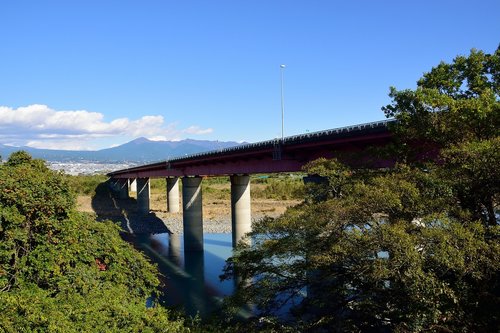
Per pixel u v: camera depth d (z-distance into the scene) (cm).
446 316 1527
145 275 2178
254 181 12581
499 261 1377
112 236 2200
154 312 1794
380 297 1731
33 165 2447
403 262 1438
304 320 2020
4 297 1516
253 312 2748
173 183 8681
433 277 1411
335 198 1877
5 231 1848
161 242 6125
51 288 1798
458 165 1641
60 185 2159
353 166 2234
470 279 1548
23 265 1798
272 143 3328
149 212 8669
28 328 1382
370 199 1614
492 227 1468
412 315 1488
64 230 1994
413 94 1894
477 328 1504
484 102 1694
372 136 2442
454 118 1753
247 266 2147
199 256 5147
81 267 1933
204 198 10038
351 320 1831
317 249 1800
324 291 1939
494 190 1575
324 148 3003
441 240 1397
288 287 2031
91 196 10738
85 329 1462
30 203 1931
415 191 1591
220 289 3775
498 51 2012
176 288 3844
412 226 1554
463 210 1611
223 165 4812
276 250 1962
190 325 2200
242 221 4819
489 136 1748
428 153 2161
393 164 2333
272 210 8425
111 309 1623
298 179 12375
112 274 2028
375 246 1556
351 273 1800
